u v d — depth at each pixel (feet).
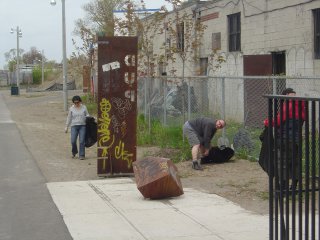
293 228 15.98
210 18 76.02
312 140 15.02
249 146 40.42
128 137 35.99
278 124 17.17
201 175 34.60
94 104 101.91
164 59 75.41
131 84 35.65
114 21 78.43
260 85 50.01
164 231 22.21
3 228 23.21
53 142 57.52
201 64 78.95
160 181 27.61
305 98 14.97
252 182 31.73
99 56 35.14
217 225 22.90
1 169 39.78
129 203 27.55
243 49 67.31
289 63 57.98
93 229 22.80
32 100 162.30
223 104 41.88
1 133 67.51
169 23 72.54
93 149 51.21
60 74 310.86
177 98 56.54
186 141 45.09
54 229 22.94
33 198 29.22
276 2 59.88
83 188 31.89
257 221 23.32
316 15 53.62
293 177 15.85
